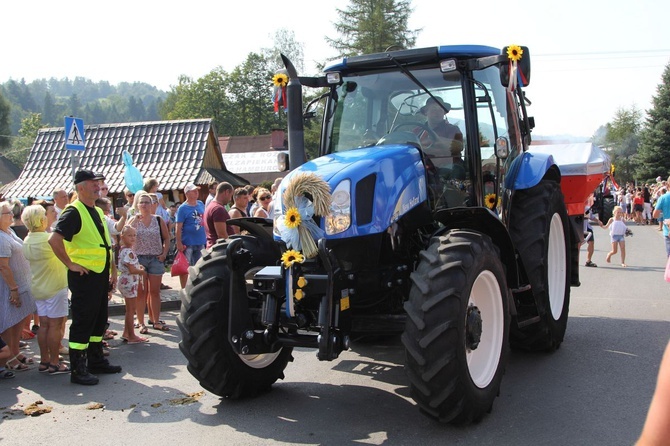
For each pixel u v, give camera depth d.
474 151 5.14
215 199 8.06
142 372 5.90
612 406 4.54
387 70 5.45
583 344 6.35
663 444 1.36
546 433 4.07
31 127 86.50
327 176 4.33
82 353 5.55
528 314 5.65
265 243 5.08
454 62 5.02
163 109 92.81
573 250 7.10
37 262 5.90
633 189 33.69
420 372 3.96
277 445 4.01
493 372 4.45
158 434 4.28
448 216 4.66
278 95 5.51
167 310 8.99
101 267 5.69
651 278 11.01
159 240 7.65
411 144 5.15
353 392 5.03
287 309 4.18
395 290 4.74
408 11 43.34
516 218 5.71
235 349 4.36
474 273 4.16
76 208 5.57
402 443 3.96
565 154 7.80
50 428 4.47
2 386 5.55
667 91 40.72
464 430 4.15
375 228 4.35
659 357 5.79
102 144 24.44
